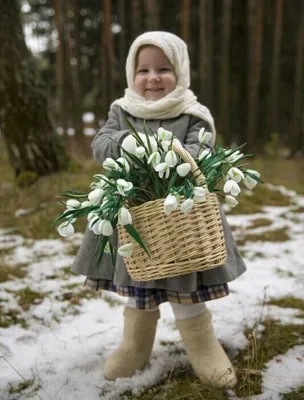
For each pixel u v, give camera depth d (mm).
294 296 2311
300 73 6320
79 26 6754
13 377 1693
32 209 3680
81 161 5008
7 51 3883
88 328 2047
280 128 7070
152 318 1702
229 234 1619
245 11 6469
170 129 1562
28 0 7012
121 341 1938
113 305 2258
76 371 1733
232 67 6691
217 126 6137
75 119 5969
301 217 3635
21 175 4086
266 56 6754
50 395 1604
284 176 5113
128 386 1649
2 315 2143
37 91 4121
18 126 4070
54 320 2115
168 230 1265
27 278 2545
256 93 6105
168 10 6543
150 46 1604
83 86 6902
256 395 1585
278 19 5953
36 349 1880
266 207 3910
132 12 6000
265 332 1971
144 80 1610
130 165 1354
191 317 1648
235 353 1846
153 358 1808
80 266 1589
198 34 6543
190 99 1620
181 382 1669
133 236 1229
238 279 2506
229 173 1332
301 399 1565
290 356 1814
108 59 5871
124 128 1611
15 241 3123
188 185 1256
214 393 1583
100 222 1244
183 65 1612
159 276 1295
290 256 2846
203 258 1271
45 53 7258
